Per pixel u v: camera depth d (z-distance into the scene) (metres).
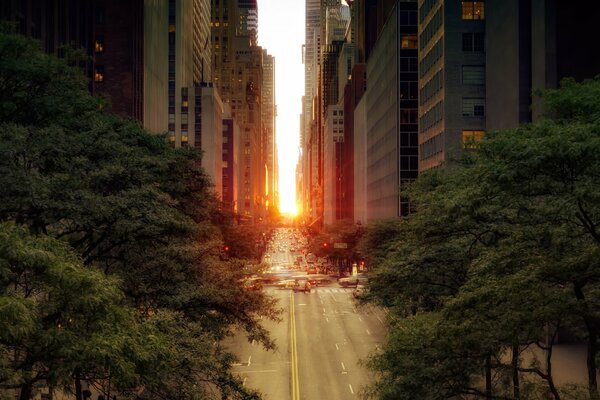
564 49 50.62
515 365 20.34
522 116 54.72
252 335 29.02
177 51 152.12
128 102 89.25
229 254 62.22
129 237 25.02
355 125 172.62
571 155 14.59
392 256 35.31
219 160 175.38
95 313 14.22
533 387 18.67
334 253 117.19
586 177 16.09
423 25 85.62
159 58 120.94
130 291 27.00
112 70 89.50
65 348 12.89
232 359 23.56
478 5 72.00
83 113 27.22
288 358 46.94
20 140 20.30
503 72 59.56
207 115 153.88
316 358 46.97
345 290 94.75
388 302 36.47
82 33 71.62
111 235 24.73
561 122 21.59
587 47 50.56
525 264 18.97
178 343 19.41
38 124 26.09
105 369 14.05
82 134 23.42
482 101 71.62
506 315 17.94
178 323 21.69
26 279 14.18
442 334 19.31
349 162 191.38
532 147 15.08
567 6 50.66
